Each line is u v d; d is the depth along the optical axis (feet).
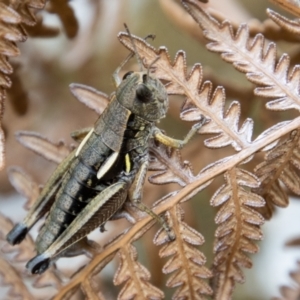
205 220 0.64
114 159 0.59
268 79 0.57
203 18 0.57
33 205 0.59
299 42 0.59
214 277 0.58
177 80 0.58
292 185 0.57
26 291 0.59
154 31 0.65
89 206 0.59
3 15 0.56
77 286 0.58
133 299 0.58
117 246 0.58
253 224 0.57
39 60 0.64
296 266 0.60
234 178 0.57
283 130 0.57
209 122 0.58
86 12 0.63
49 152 0.59
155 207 0.57
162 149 0.58
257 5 0.63
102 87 0.65
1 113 0.57
